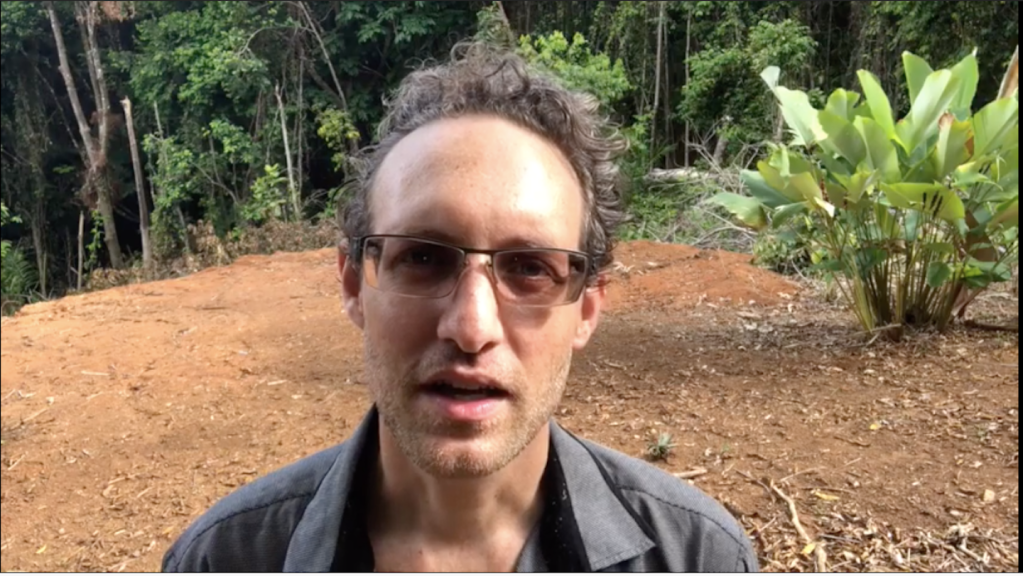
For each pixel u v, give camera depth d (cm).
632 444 391
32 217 2059
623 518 125
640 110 1421
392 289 109
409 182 111
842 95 561
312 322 696
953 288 527
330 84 1880
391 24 1727
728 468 357
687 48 1420
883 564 274
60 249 2158
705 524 130
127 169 2084
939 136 489
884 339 532
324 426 461
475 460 107
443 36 1564
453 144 112
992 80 1148
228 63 1694
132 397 548
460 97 117
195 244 1742
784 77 1252
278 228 1262
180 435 473
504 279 109
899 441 373
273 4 1817
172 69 1895
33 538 371
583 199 123
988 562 270
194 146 1855
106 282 1270
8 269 1772
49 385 592
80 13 1978
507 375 108
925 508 310
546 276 111
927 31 1177
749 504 323
